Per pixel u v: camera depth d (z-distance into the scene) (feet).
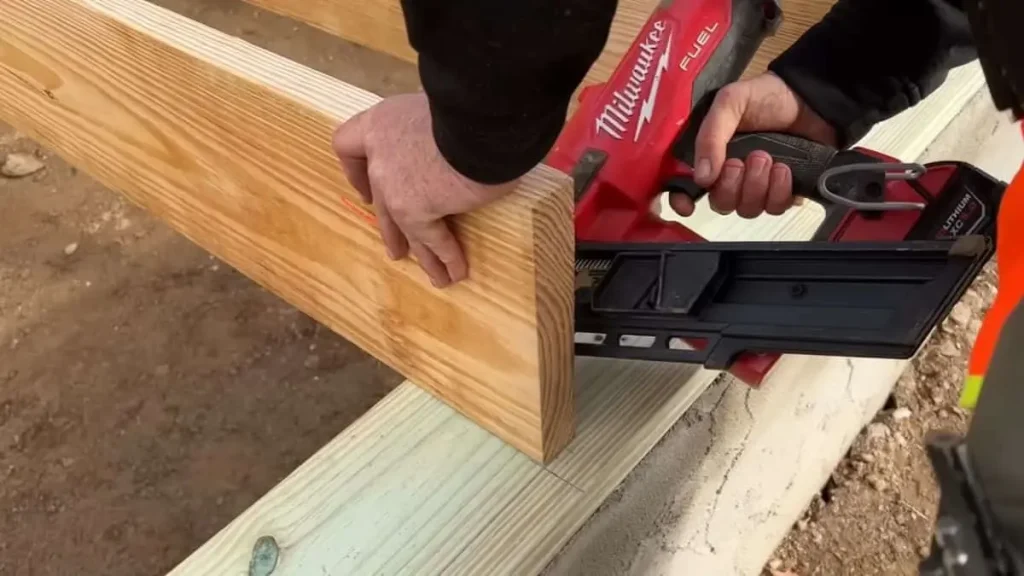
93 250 5.39
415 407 2.80
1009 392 1.47
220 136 2.88
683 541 3.05
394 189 2.01
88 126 3.67
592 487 2.53
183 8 6.45
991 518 1.54
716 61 2.72
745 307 2.34
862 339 2.14
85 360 4.85
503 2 1.45
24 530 4.23
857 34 2.81
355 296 2.93
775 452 3.37
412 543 2.43
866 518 3.99
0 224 5.52
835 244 2.26
